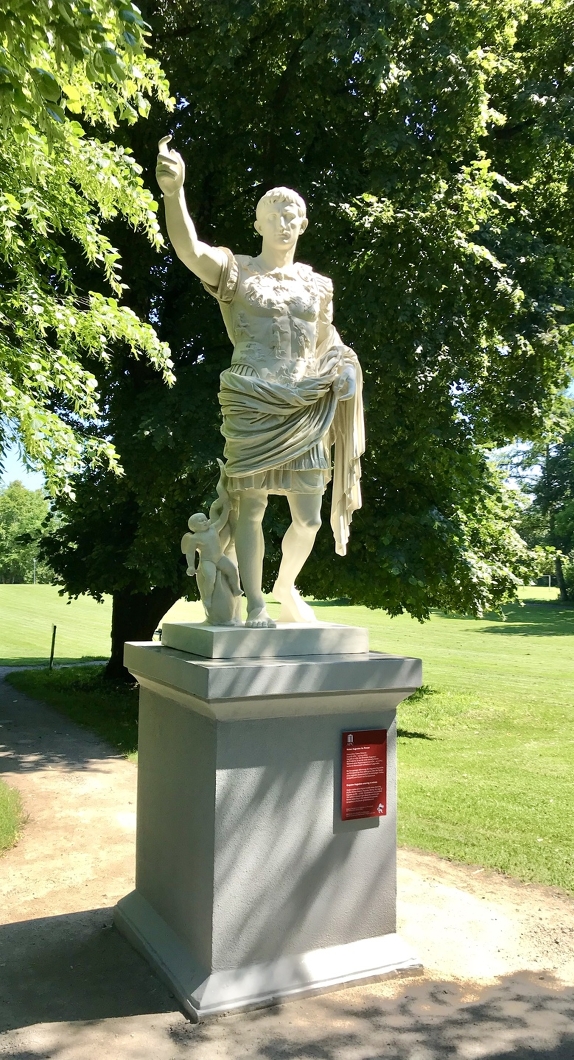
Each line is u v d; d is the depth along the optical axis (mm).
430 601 12188
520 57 11266
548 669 18812
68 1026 3426
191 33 9992
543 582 63156
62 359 7031
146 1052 3232
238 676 3494
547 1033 3445
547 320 9750
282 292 4262
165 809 4148
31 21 3881
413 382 9430
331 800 3883
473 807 7172
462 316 9523
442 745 10250
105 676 14383
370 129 9109
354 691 3807
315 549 10734
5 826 6340
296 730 3779
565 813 7012
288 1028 3424
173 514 10141
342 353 4430
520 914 4809
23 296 6922
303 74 9938
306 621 4449
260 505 4234
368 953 3941
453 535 10875
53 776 8047
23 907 4848
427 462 10766
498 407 11289
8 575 67875
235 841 3621
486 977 3984
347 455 4500
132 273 10789
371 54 8781
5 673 16016
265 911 3703
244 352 4219
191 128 10602
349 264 9359
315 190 9734
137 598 14094
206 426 9266
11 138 6062
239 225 11164
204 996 3502
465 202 9094
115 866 5598
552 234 11938
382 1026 3467
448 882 5332
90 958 4098
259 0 8703
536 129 11008
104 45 3857
